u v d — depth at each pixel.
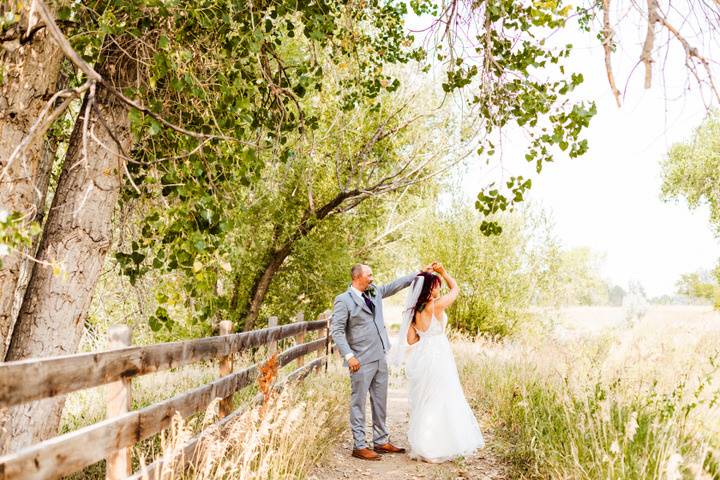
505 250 15.67
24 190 3.67
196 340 4.14
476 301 15.84
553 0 3.76
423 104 12.51
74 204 4.19
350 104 6.41
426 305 5.70
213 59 4.25
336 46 5.54
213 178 4.47
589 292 54.59
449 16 4.74
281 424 4.63
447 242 15.96
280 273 14.70
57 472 2.49
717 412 4.22
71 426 5.34
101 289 6.85
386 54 6.74
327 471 5.05
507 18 4.64
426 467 5.28
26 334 4.07
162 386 6.85
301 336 8.10
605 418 4.18
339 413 6.36
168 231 4.09
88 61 4.02
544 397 5.79
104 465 4.47
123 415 3.10
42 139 3.79
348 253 14.21
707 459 3.70
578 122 4.44
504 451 5.45
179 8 3.85
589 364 6.19
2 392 2.25
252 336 5.57
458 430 5.35
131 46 4.09
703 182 20.88
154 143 4.23
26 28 3.48
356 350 5.73
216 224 4.17
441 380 5.46
